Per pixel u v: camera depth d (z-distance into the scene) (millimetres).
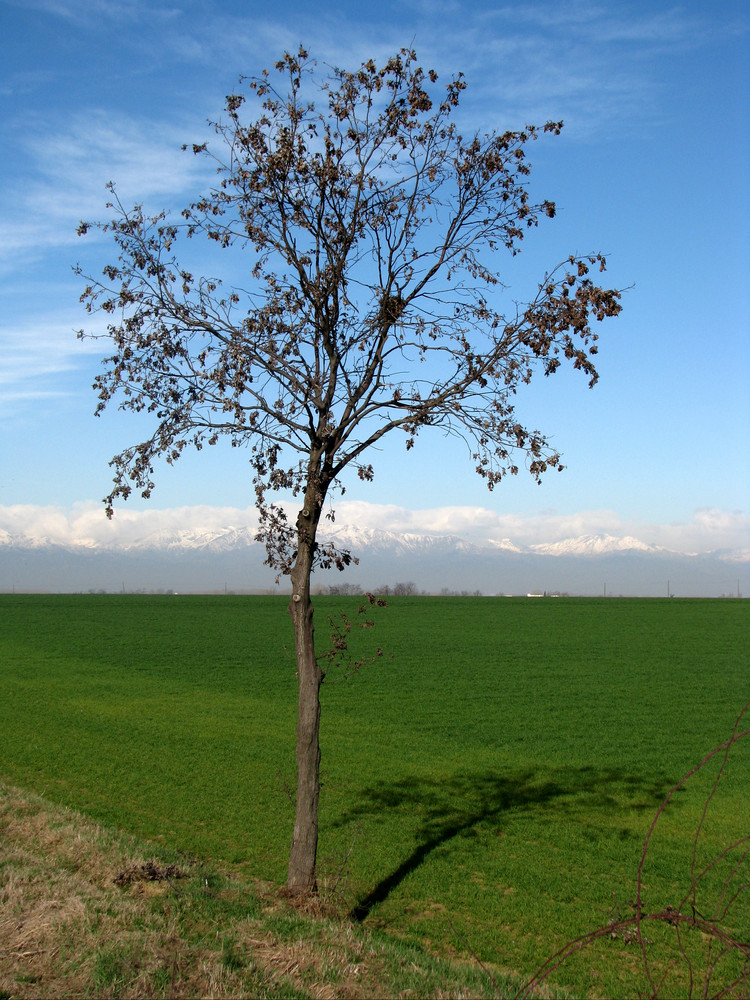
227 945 8820
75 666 45938
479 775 22828
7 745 25109
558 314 11422
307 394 12164
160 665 46719
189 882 11375
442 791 21062
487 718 31656
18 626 68312
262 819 17844
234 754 24438
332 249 12227
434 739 27734
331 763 24031
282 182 12039
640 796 20703
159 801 19141
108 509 12344
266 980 7988
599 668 45875
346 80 12086
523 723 30672
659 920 12891
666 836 17344
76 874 11414
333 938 9570
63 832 13922
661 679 41906
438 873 14922
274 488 12930
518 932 12430
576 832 17547
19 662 47281
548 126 12523
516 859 15805
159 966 8023
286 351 12531
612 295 11406
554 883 14492
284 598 105938
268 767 22766
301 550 12391
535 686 39688
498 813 19047
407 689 38781
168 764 22969
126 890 10805
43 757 23500
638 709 33719
